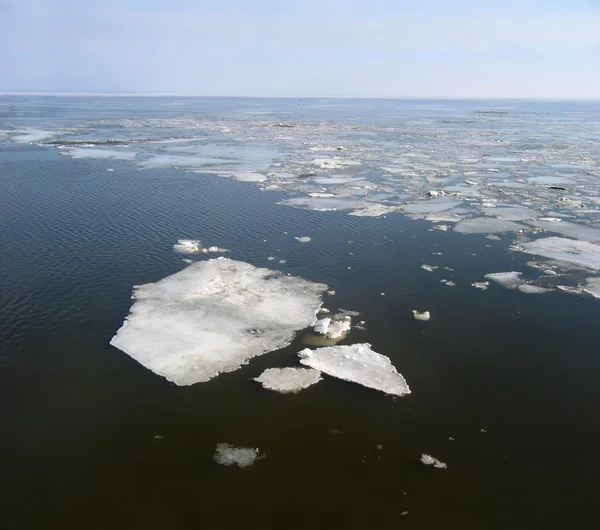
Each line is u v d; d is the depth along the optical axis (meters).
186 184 37.94
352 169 46.91
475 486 10.80
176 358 15.06
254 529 9.63
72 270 21.27
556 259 23.61
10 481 10.77
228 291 19.61
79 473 10.98
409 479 10.94
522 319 17.94
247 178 40.91
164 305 18.31
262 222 28.83
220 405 13.09
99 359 15.01
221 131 79.88
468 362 15.33
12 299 18.56
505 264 23.11
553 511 10.23
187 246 24.12
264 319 17.55
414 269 22.36
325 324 16.88
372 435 12.19
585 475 11.16
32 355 15.18
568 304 19.08
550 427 12.63
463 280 21.27
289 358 15.24
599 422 12.84
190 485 10.68
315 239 26.19
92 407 12.98
